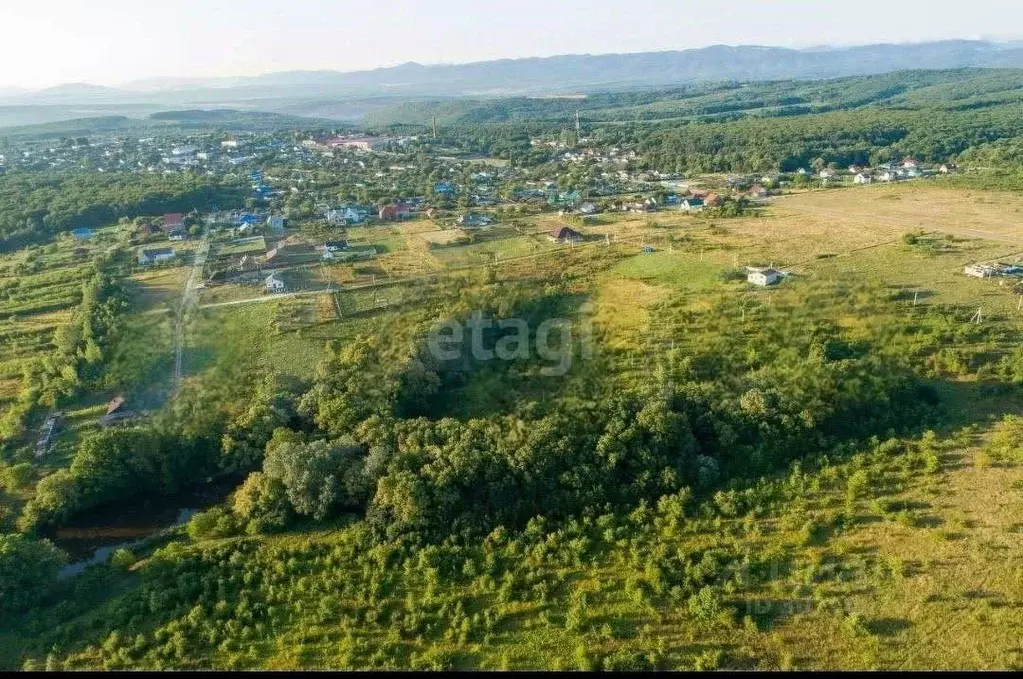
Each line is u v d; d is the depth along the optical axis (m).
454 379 82.25
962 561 48.78
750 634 44.66
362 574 52.94
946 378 73.44
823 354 75.19
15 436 75.25
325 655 45.59
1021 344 76.88
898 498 56.34
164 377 84.31
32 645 47.91
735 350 79.06
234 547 56.94
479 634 46.53
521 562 53.25
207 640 47.50
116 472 66.06
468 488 58.94
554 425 63.97
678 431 63.12
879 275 101.69
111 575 55.47
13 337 98.44
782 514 56.16
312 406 74.00
